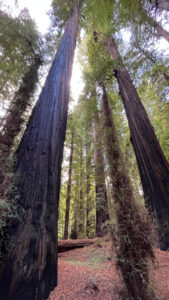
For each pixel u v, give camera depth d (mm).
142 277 1262
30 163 1633
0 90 3090
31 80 3477
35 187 1525
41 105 2127
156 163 2658
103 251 2715
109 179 1998
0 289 1040
